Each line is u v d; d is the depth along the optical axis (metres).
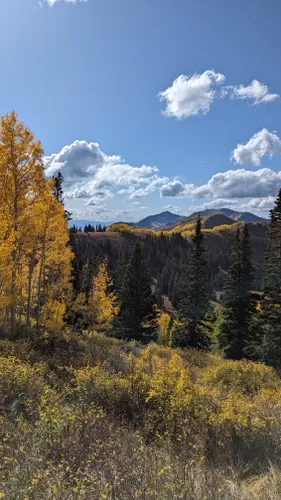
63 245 19.48
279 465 3.95
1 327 14.61
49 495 2.52
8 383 5.80
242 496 3.08
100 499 2.44
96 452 3.43
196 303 32.91
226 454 4.22
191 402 5.56
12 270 13.17
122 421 4.92
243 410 6.07
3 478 2.93
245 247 31.55
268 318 24.66
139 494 2.71
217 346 35.16
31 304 20.66
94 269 43.94
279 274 24.55
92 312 27.06
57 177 37.16
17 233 14.19
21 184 15.03
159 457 3.61
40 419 4.22
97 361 10.45
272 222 25.47
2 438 3.87
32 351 11.09
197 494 2.89
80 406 5.11
